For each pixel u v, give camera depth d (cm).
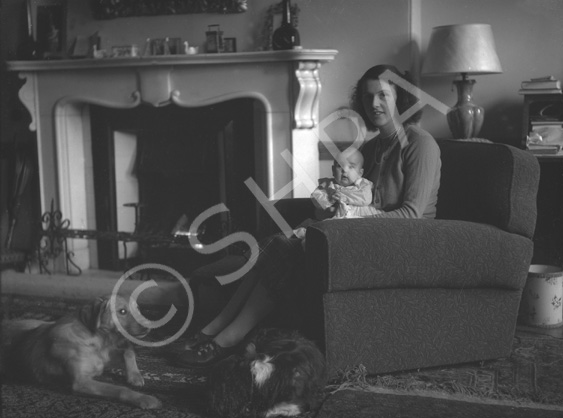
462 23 346
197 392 212
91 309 220
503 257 219
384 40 342
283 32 336
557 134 320
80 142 401
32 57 384
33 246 411
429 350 222
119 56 370
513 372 224
